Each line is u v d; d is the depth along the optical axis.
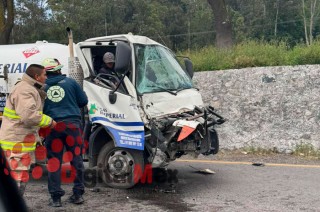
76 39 43.53
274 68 10.78
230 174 7.94
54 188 5.92
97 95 6.84
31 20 40.16
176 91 7.10
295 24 51.00
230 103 10.84
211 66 11.98
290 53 11.77
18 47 7.81
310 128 9.88
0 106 7.61
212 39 52.97
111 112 6.71
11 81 7.57
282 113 10.25
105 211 5.84
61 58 7.39
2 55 7.74
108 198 6.43
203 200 6.29
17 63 7.61
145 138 6.63
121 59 6.27
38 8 40.88
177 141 6.54
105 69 7.04
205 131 6.78
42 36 39.69
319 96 10.09
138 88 6.67
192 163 8.98
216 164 8.88
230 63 11.83
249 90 10.79
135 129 6.57
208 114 7.27
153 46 7.40
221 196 6.49
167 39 48.97
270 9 51.97
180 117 6.81
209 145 6.84
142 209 5.91
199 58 12.63
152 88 6.80
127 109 6.61
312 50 11.05
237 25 49.25
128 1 48.22
